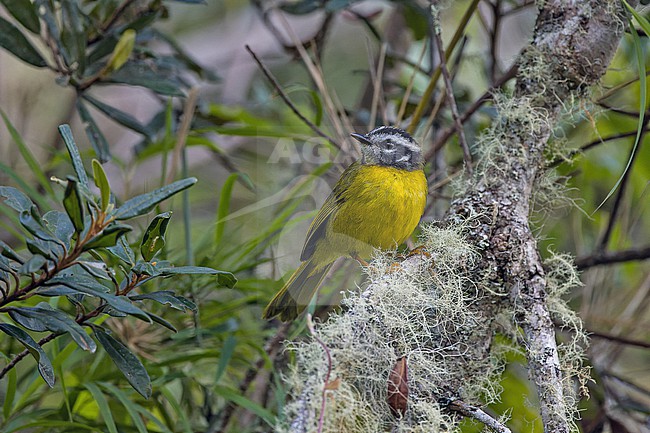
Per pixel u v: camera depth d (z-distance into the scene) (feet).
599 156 38.52
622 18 23.21
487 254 22.33
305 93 44.96
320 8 35.81
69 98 43.34
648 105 29.53
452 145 39.34
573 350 24.68
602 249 32.86
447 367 21.65
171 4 53.36
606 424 33.14
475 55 40.70
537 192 25.67
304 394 18.69
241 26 53.01
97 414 30.63
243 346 32.37
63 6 28.71
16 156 40.14
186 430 25.95
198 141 33.50
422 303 21.44
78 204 16.33
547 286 24.48
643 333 35.29
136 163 34.60
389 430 19.95
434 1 29.37
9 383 24.77
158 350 30.12
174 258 30.71
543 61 23.65
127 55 28.32
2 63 41.52
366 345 20.21
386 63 38.14
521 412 32.55
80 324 19.51
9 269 17.79
